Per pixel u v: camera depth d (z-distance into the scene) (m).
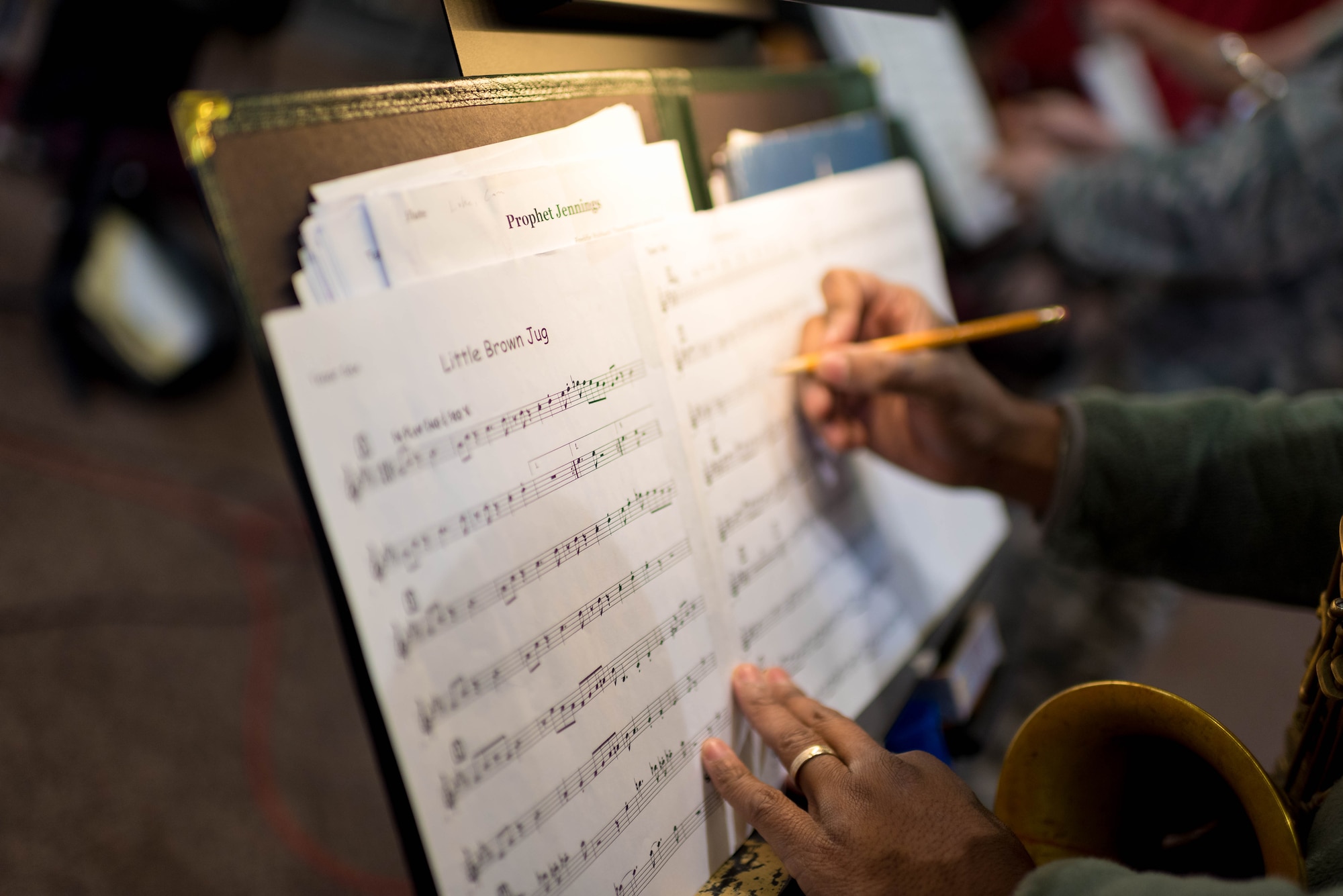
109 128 1.76
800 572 0.67
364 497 0.40
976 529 0.94
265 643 1.58
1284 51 1.61
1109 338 1.55
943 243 1.52
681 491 0.57
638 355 0.55
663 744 0.53
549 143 0.52
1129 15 1.68
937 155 1.48
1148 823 0.59
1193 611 1.72
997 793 0.56
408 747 0.40
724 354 0.63
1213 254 1.25
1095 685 0.50
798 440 0.70
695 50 0.79
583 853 0.47
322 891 1.25
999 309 1.73
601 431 0.51
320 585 1.72
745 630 0.60
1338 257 1.19
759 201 0.70
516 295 0.47
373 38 2.47
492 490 0.45
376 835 1.35
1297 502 0.67
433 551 0.42
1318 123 1.11
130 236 1.75
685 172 0.65
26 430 1.72
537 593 0.47
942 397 0.72
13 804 1.19
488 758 0.43
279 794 1.36
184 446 1.85
